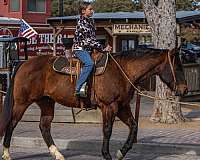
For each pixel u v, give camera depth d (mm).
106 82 9875
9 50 22438
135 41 31438
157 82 16047
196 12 29188
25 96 10570
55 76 10422
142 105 21328
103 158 10984
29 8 44375
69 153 12086
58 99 10492
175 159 11164
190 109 20469
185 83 9773
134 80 10023
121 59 10078
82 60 10070
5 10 44844
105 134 9883
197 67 24641
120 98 9922
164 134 13836
